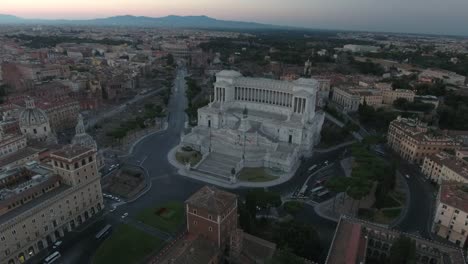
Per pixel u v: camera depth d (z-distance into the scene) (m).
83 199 127.06
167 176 163.62
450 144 179.00
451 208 118.25
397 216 132.75
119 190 149.12
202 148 189.12
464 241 116.88
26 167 133.62
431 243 101.38
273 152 182.12
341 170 172.50
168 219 128.75
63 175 124.50
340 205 139.88
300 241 102.50
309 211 135.25
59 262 106.38
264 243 100.44
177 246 99.06
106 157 184.50
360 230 104.00
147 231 121.88
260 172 168.75
